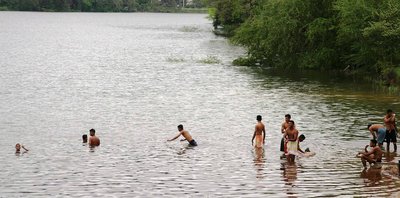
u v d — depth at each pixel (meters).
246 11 124.44
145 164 31.72
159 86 60.66
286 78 66.56
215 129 40.41
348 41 69.12
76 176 29.52
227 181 28.72
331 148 35.03
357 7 65.00
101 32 168.25
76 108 47.97
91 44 123.06
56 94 55.00
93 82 63.47
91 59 90.19
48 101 51.16
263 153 34.06
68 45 119.75
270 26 73.56
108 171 30.39
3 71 72.38
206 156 33.44
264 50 77.44
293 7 72.38
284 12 72.81
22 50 105.56
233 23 147.62
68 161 32.22
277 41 73.88
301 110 47.06
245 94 55.34
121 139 37.41
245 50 106.69
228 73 71.38
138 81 64.38
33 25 198.38
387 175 29.58
